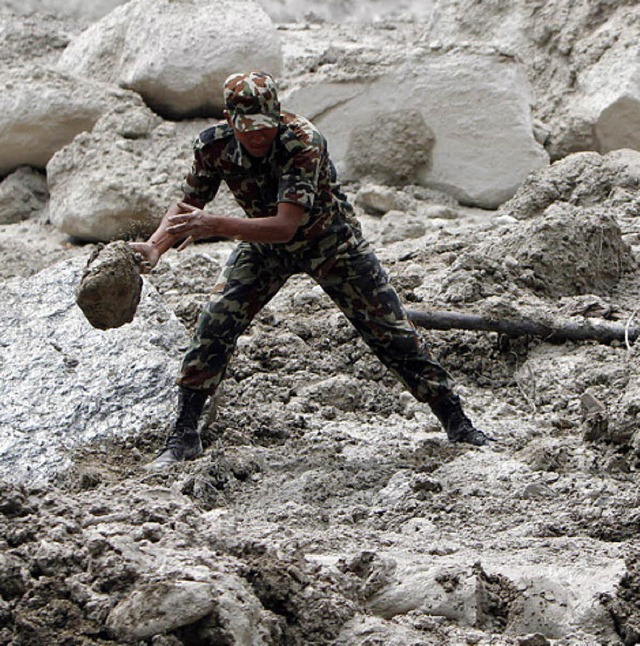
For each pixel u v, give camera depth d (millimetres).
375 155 45531
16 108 45562
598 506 21766
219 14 47656
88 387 25391
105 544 16016
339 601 16781
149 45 47156
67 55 50062
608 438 24625
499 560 19109
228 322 23625
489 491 22547
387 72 45594
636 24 47875
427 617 17391
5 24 56500
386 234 39969
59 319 26906
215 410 25188
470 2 51812
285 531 19641
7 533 16391
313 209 22578
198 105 47156
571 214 34406
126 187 41906
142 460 24328
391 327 23844
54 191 44156
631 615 17672
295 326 30672
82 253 41031
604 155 44250
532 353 29984
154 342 26594
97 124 45125
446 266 34906
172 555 16250
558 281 33375
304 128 21781
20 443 24141
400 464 24000
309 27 60906
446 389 24406
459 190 44625
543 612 17688
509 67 45031
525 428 26094
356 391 27734
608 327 30156
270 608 16422
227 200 43031
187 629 15461
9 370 25672
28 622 15156
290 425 25859
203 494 22391
